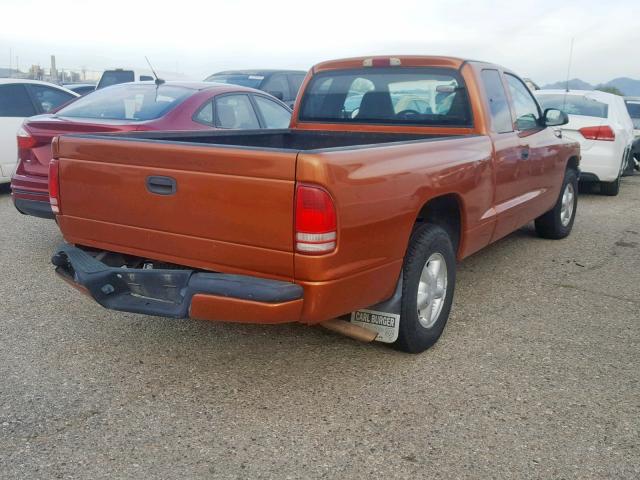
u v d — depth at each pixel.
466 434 3.20
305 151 3.05
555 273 5.98
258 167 3.12
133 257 3.91
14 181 6.11
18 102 8.79
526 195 5.66
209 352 4.10
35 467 2.88
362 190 3.23
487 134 4.81
